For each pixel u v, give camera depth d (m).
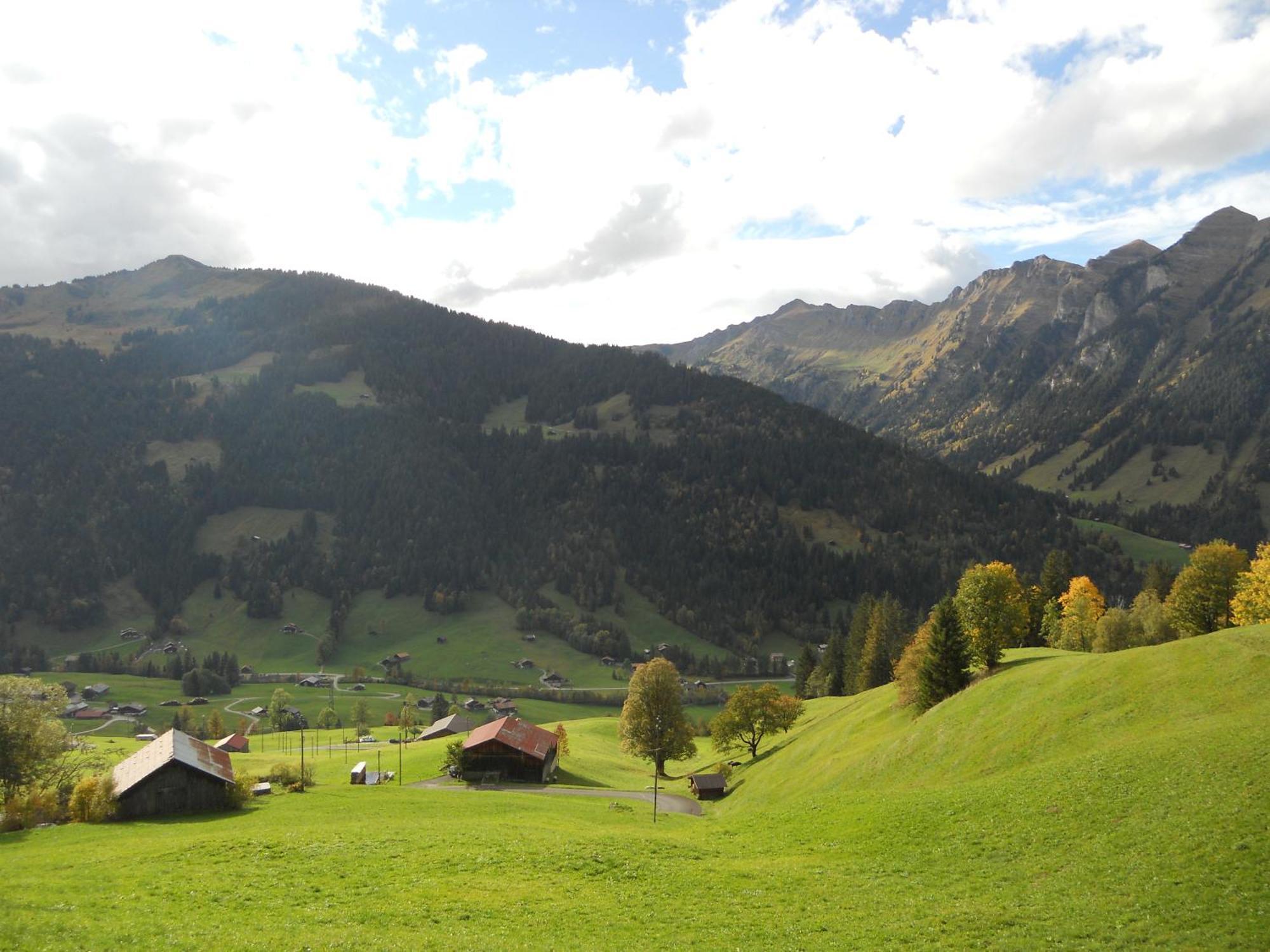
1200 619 107.94
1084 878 37.19
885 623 164.12
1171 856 36.62
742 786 99.69
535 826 61.72
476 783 100.81
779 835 56.19
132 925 35.78
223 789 70.94
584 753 132.88
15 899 39.31
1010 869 40.44
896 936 34.44
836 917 37.44
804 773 87.56
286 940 34.59
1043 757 57.56
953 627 85.69
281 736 172.75
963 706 74.19
